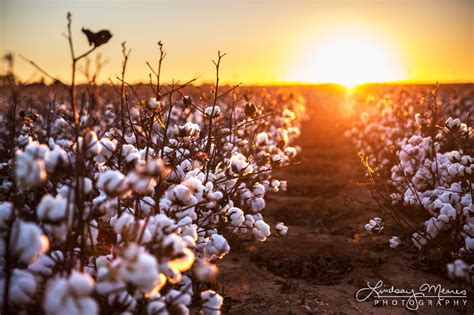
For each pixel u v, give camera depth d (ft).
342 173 35.06
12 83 9.80
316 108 103.55
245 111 13.41
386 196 24.63
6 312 6.13
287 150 21.17
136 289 6.70
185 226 9.10
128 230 7.06
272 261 16.28
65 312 5.24
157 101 10.17
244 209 15.21
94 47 7.18
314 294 13.56
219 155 17.22
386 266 15.84
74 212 6.82
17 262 6.95
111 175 6.97
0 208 6.82
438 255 14.99
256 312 12.16
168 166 11.03
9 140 15.64
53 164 7.02
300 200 26.32
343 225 21.47
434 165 16.55
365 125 47.26
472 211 13.12
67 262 7.79
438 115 22.62
